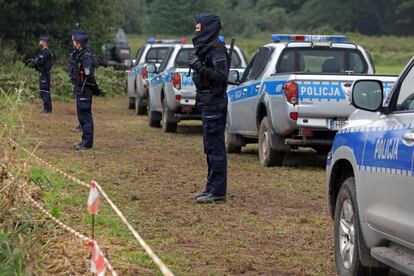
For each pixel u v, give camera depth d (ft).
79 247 28.84
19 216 29.27
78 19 143.74
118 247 30.37
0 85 108.06
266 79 53.42
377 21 432.25
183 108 72.95
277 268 28.94
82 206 37.40
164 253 30.22
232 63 76.69
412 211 21.99
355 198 26.16
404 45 322.96
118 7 168.04
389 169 23.41
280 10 451.12
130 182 45.85
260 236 33.76
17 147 38.83
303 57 55.26
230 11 438.81
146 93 94.43
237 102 59.16
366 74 50.26
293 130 50.44
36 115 88.02
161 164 53.36
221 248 31.60
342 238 27.37
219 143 40.09
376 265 25.44
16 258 24.09
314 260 30.09
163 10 403.54
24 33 138.21
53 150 58.39
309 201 41.91
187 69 72.79
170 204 39.91
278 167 53.72
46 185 40.11
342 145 27.58
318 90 49.39
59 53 140.05
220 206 39.83
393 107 25.27
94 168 50.34
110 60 159.63
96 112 101.14
